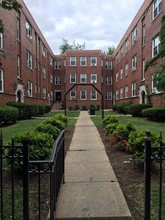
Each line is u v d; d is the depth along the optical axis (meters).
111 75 43.28
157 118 15.25
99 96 41.00
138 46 24.30
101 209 3.21
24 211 2.57
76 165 5.25
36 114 20.27
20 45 20.83
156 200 3.40
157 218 2.94
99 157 5.92
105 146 7.26
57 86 43.31
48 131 6.62
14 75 18.83
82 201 3.45
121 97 34.06
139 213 3.13
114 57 40.94
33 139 4.39
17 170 4.28
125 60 31.08
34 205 3.30
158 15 17.91
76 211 3.17
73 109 39.25
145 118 17.81
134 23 25.86
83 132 10.47
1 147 2.61
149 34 20.33
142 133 5.16
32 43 25.41
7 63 17.22
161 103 17.02
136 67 25.22
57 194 3.30
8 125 13.30
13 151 2.59
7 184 3.99
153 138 4.61
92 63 41.34
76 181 4.25
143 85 22.00
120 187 3.96
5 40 16.75
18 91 20.48
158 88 13.23
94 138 8.83
